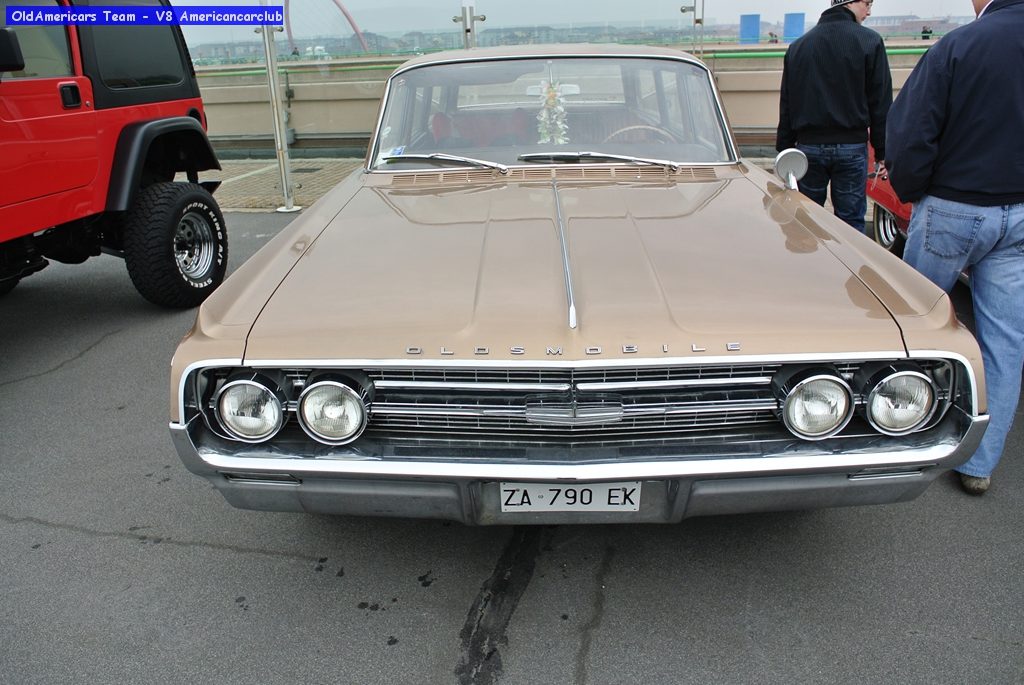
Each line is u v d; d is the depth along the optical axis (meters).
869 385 1.97
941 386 2.02
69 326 4.91
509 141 3.34
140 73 4.83
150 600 2.41
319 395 1.97
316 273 2.32
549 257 2.32
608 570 2.49
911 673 2.06
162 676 2.12
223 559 2.61
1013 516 2.72
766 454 2.00
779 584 2.41
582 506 2.08
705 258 2.31
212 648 2.21
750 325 1.98
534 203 2.80
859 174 4.80
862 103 4.56
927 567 2.47
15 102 3.85
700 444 2.03
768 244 2.41
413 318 2.04
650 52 3.50
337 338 1.99
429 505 2.09
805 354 1.93
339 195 3.09
